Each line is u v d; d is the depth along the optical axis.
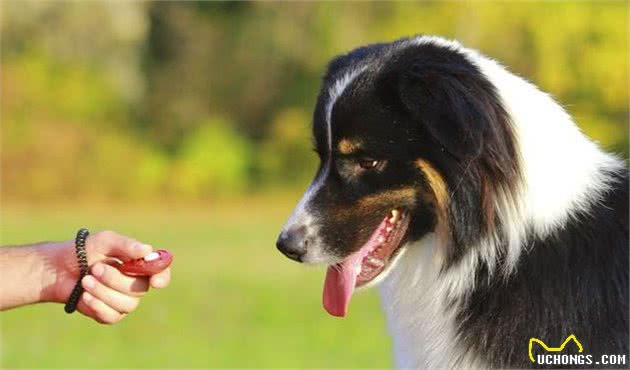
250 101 36.25
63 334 14.48
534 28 30.69
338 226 5.75
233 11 35.88
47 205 33.41
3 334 14.48
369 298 17.20
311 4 34.66
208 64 36.25
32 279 4.89
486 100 5.46
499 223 5.55
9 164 34.19
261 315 15.88
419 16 31.91
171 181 35.28
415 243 5.84
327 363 12.35
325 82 6.07
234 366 12.26
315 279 19.66
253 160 36.03
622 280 5.48
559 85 30.55
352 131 5.72
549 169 5.54
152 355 12.91
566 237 5.52
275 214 32.44
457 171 5.56
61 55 35.28
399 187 5.72
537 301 5.49
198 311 16.34
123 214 31.92
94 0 34.75
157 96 36.19
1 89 34.44
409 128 5.63
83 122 35.19
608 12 30.61
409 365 6.02
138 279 4.74
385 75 5.71
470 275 5.66
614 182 5.70
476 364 5.62
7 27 34.78
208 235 26.88
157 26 36.16
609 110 30.78
